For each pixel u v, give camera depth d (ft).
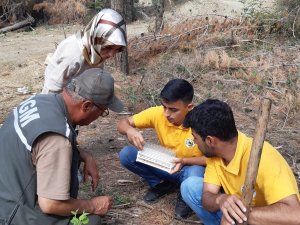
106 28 11.08
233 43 25.23
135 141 11.20
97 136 17.10
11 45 34.17
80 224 8.25
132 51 25.40
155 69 23.35
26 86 23.31
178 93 10.60
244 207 7.45
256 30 26.22
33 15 44.60
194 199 9.97
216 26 26.40
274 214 7.83
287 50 24.27
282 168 8.21
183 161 11.02
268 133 17.49
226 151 8.54
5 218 8.29
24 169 8.21
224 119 8.16
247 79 21.62
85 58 11.56
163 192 12.51
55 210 8.22
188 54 24.43
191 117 8.46
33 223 8.44
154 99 20.40
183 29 26.32
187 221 11.62
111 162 14.88
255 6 35.70
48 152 7.98
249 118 18.84
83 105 8.41
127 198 12.57
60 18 43.62
